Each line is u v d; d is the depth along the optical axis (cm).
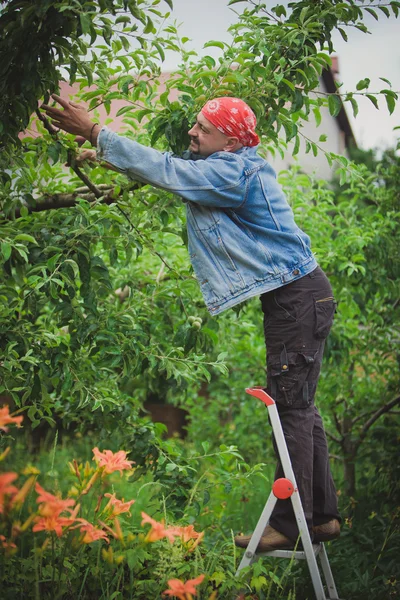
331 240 592
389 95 375
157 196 387
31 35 316
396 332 677
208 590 297
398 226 636
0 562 271
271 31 367
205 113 332
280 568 414
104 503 498
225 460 398
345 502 551
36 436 887
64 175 427
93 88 679
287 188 628
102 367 388
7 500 230
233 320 598
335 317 625
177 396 802
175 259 546
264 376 738
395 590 388
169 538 274
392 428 604
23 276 388
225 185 320
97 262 349
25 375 357
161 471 406
